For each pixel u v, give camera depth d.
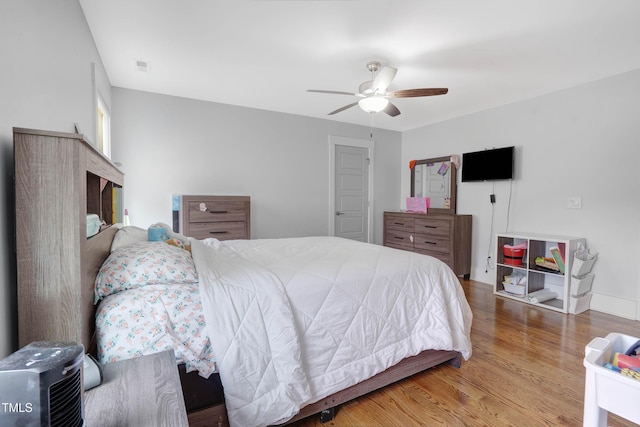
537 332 2.57
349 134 4.85
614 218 2.96
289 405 1.27
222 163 3.90
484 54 2.54
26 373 0.53
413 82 3.12
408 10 1.97
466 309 2.13
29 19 1.18
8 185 0.96
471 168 4.16
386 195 5.28
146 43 2.41
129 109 3.37
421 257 2.11
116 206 2.13
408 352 1.74
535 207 3.56
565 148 3.29
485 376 1.93
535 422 1.53
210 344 1.25
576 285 2.96
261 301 1.37
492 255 4.02
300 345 1.43
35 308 0.93
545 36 2.27
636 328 2.65
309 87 3.33
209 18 2.08
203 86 3.30
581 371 1.98
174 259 1.43
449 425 1.51
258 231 4.19
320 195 4.64
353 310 1.61
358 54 2.56
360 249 2.32
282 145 4.31
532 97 3.55
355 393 1.60
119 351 1.12
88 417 0.67
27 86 1.16
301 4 1.93
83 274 0.99
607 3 1.89
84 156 1.01
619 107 2.91
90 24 2.14
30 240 0.92
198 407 1.27
